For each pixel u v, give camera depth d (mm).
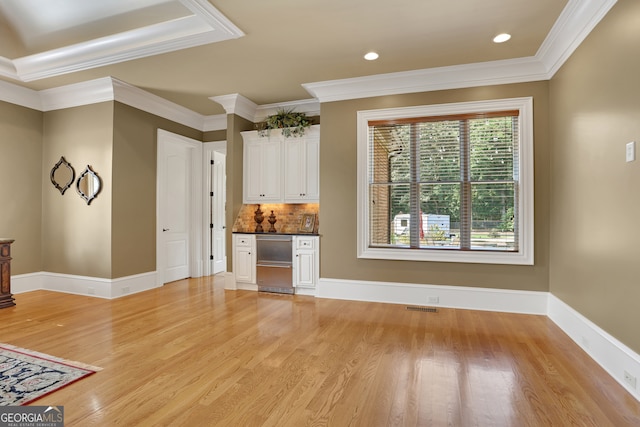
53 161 4914
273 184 5203
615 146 2379
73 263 4766
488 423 1875
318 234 4648
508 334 3209
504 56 3672
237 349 2863
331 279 4570
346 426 1846
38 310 3973
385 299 4324
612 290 2420
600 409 2002
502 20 2988
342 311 3955
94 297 4562
